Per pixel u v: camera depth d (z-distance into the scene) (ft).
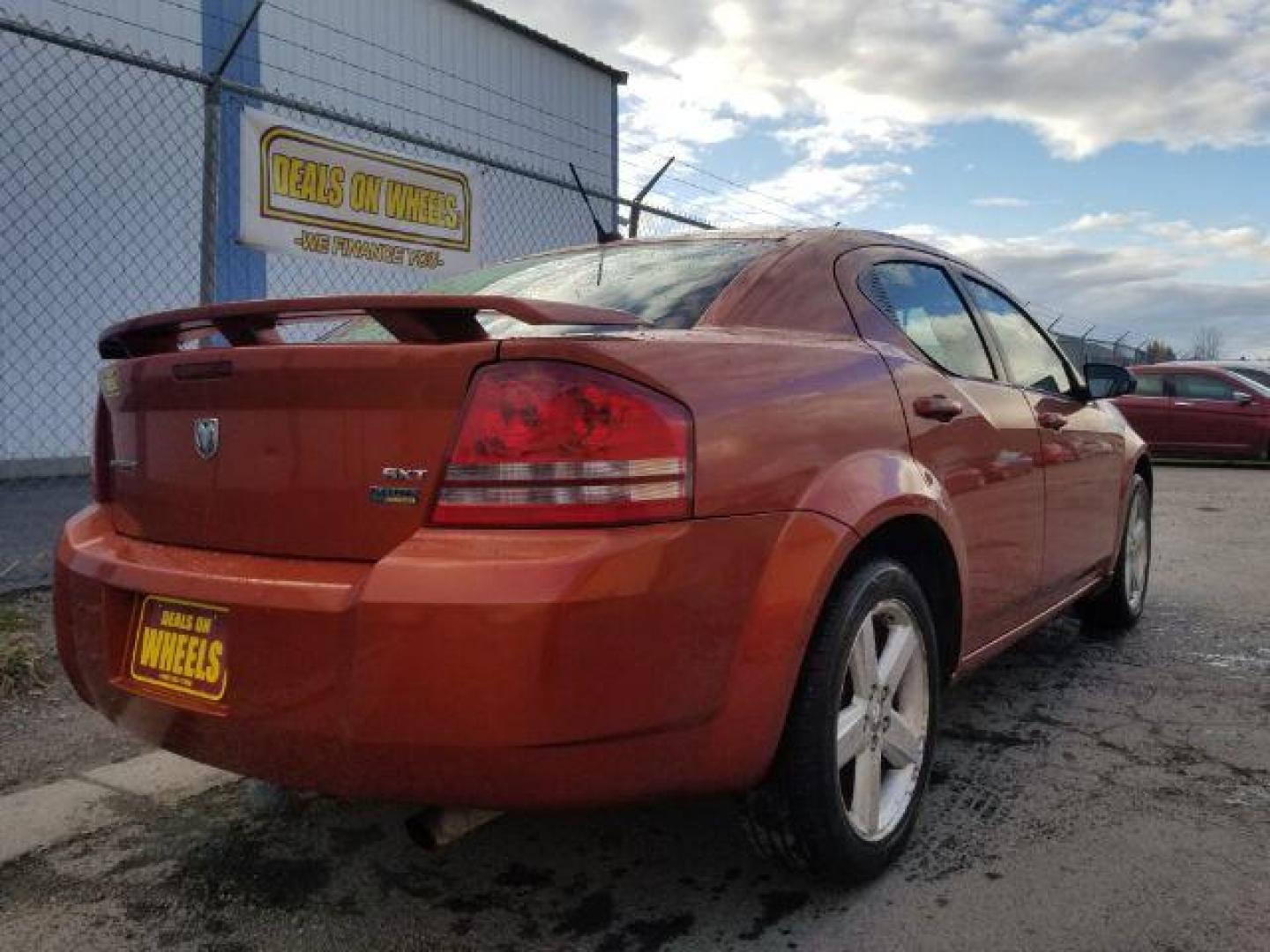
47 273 28.60
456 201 25.79
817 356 8.09
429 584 5.91
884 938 7.32
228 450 7.01
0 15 17.34
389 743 5.99
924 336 10.19
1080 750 10.93
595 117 45.55
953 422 9.46
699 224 27.37
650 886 8.14
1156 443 48.29
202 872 8.41
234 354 6.87
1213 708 12.30
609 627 5.97
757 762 6.91
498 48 40.70
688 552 6.31
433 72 38.04
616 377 6.27
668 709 6.31
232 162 25.72
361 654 5.98
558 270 10.09
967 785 10.03
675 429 6.35
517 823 9.24
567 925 7.60
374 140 35.55
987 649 10.38
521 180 40.50
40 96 28.09
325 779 6.36
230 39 31.94
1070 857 8.51
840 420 7.88
